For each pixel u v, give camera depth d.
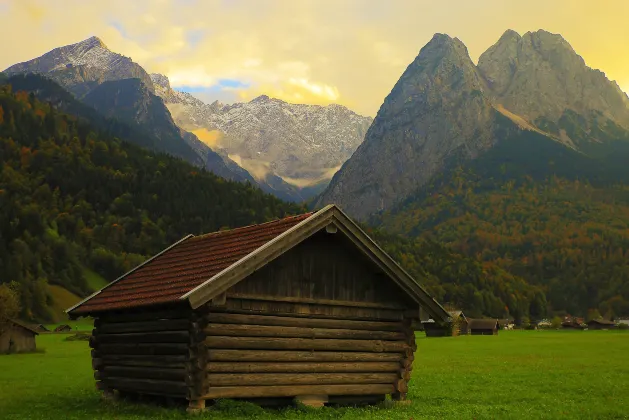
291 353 27.14
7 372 57.69
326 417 25.47
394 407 29.55
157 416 24.89
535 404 34.00
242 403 25.48
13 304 101.31
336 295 28.77
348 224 28.27
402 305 30.78
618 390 41.25
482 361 73.06
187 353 25.20
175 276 28.30
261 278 26.69
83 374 55.09
